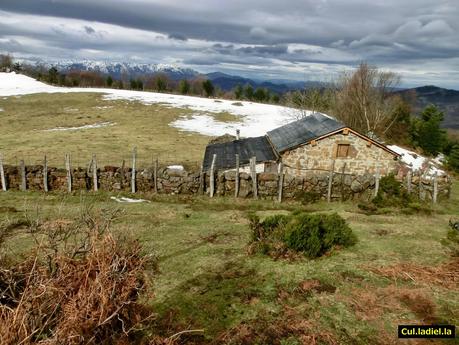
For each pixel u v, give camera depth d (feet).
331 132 71.36
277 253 33.32
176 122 153.58
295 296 26.68
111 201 58.23
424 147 172.86
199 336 22.79
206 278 29.60
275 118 174.29
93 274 24.98
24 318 18.99
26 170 62.90
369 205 57.82
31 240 36.11
